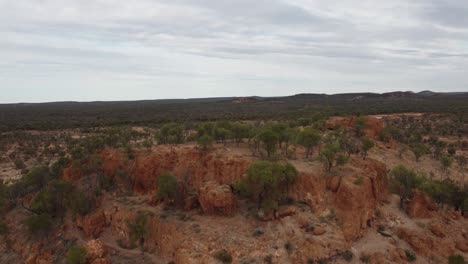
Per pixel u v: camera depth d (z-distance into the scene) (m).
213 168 56.69
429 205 51.03
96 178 60.31
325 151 53.53
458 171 81.00
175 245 44.12
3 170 98.31
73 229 52.50
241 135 71.06
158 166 58.94
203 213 49.16
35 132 176.75
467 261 41.28
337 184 48.72
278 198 48.78
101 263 43.06
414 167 79.38
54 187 56.19
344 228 43.88
